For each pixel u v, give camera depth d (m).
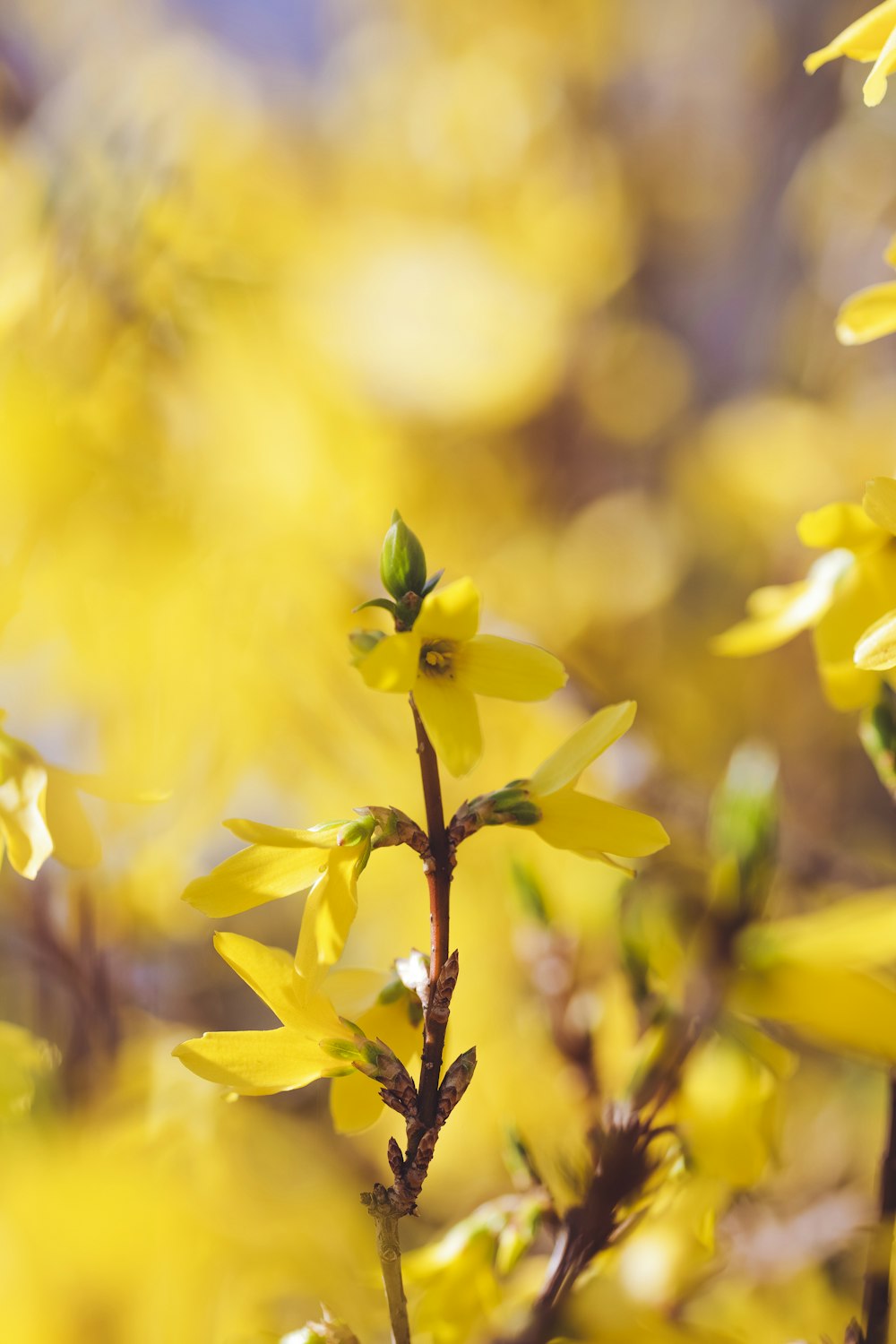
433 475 1.16
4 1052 0.60
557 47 1.65
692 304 1.89
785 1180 0.77
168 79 1.08
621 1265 0.62
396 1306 0.54
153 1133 0.60
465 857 0.87
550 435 1.38
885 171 1.40
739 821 0.60
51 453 0.65
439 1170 0.80
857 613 0.59
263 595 0.69
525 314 1.22
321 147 1.42
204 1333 0.57
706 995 0.59
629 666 1.29
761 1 1.86
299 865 0.54
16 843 0.57
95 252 0.67
